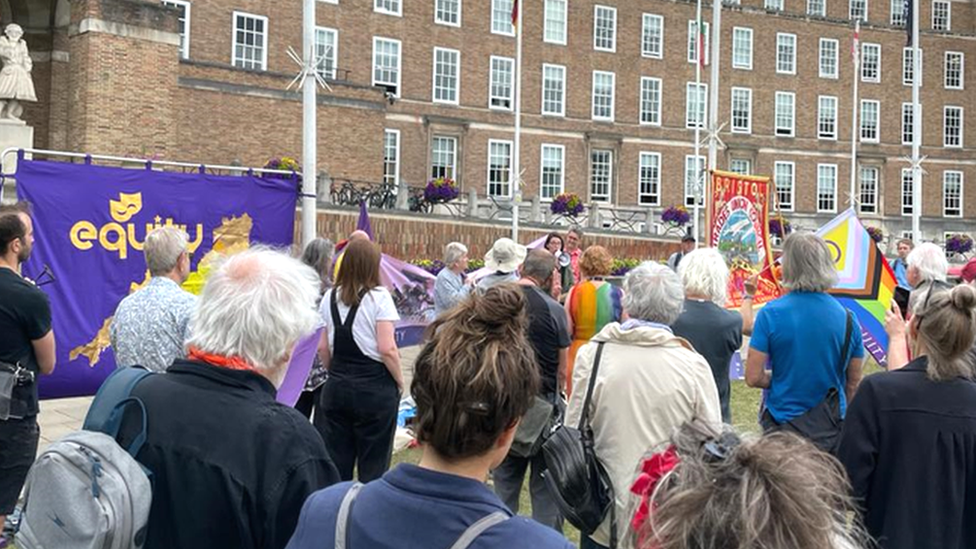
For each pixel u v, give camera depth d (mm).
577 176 47875
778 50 53406
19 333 5234
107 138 24625
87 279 8055
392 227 30234
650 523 1762
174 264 4766
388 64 42438
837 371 5152
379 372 5832
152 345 4363
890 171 56344
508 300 2264
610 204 48781
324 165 33875
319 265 7508
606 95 48688
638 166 49500
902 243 14102
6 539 5578
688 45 50906
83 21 24469
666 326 4566
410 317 11250
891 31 56250
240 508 2762
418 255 31141
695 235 30312
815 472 1709
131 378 3029
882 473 3854
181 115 30359
